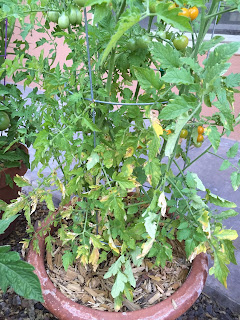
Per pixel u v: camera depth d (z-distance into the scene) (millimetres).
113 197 941
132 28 923
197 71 748
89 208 1147
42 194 1121
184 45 927
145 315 979
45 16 1175
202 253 1206
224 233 1021
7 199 1609
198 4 632
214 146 773
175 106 715
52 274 1226
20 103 1467
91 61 1036
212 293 1553
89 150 1026
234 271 1662
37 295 604
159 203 880
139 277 1257
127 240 1073
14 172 1561
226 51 712
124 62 1050
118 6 868
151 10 679
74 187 1021
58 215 1402
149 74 789
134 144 955
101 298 1182
